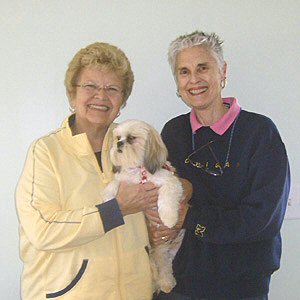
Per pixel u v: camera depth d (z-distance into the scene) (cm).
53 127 235
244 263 178
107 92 176
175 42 192
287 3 234
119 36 232
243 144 182
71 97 184
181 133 202
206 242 182
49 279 167
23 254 175
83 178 170
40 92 233
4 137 233
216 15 234
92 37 231
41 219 156
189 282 188
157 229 192
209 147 190
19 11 227
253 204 171
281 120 241
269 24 235
